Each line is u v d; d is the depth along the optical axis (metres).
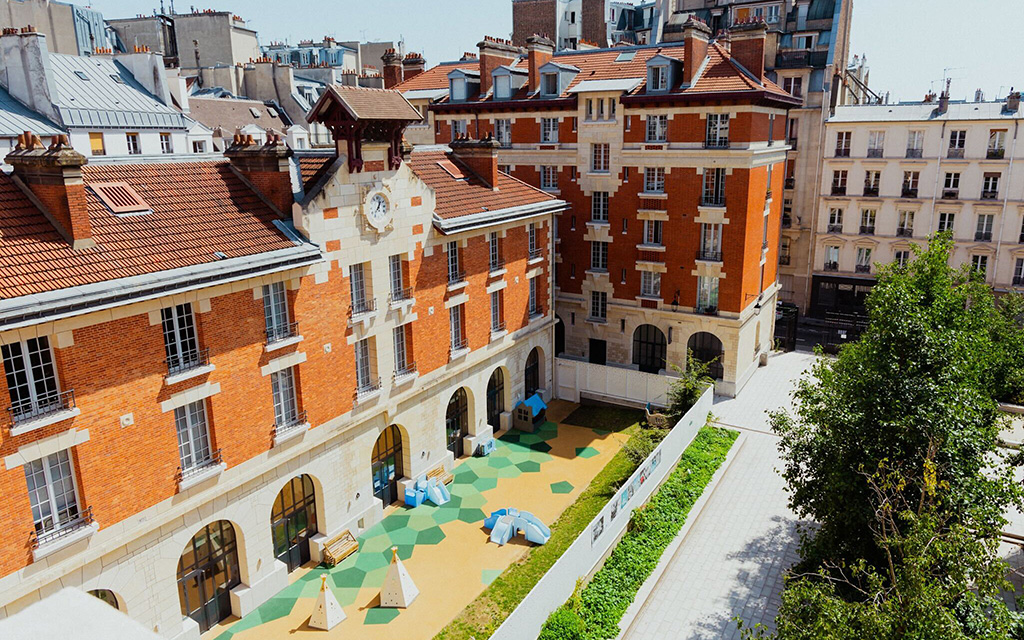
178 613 21.92
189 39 79.12
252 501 23.94
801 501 22.44
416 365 30.38
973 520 17.83
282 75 68.00
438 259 31.03
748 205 39.00
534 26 68.44
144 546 20.77
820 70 54.81
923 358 19.70
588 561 25.00
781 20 58.84
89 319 18.61
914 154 53.50
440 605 24.53
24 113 38.28
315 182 25.86
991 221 52.16
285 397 24.97
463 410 35.34
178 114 45.81
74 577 19.12
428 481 31.45
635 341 45.25
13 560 17.70
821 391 22.16
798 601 16.94
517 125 45.84
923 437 19.16
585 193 43.88
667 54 42.94
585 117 42.81
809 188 57.16
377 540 28.38
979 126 51.03
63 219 19.56
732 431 37.53
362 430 28.11
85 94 41.81
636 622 23.75
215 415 22.19
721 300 41.12
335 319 26.11
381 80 72.12
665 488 31.36
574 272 45.69
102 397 19.14
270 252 23.02
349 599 24.86
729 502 31.16
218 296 21.84
